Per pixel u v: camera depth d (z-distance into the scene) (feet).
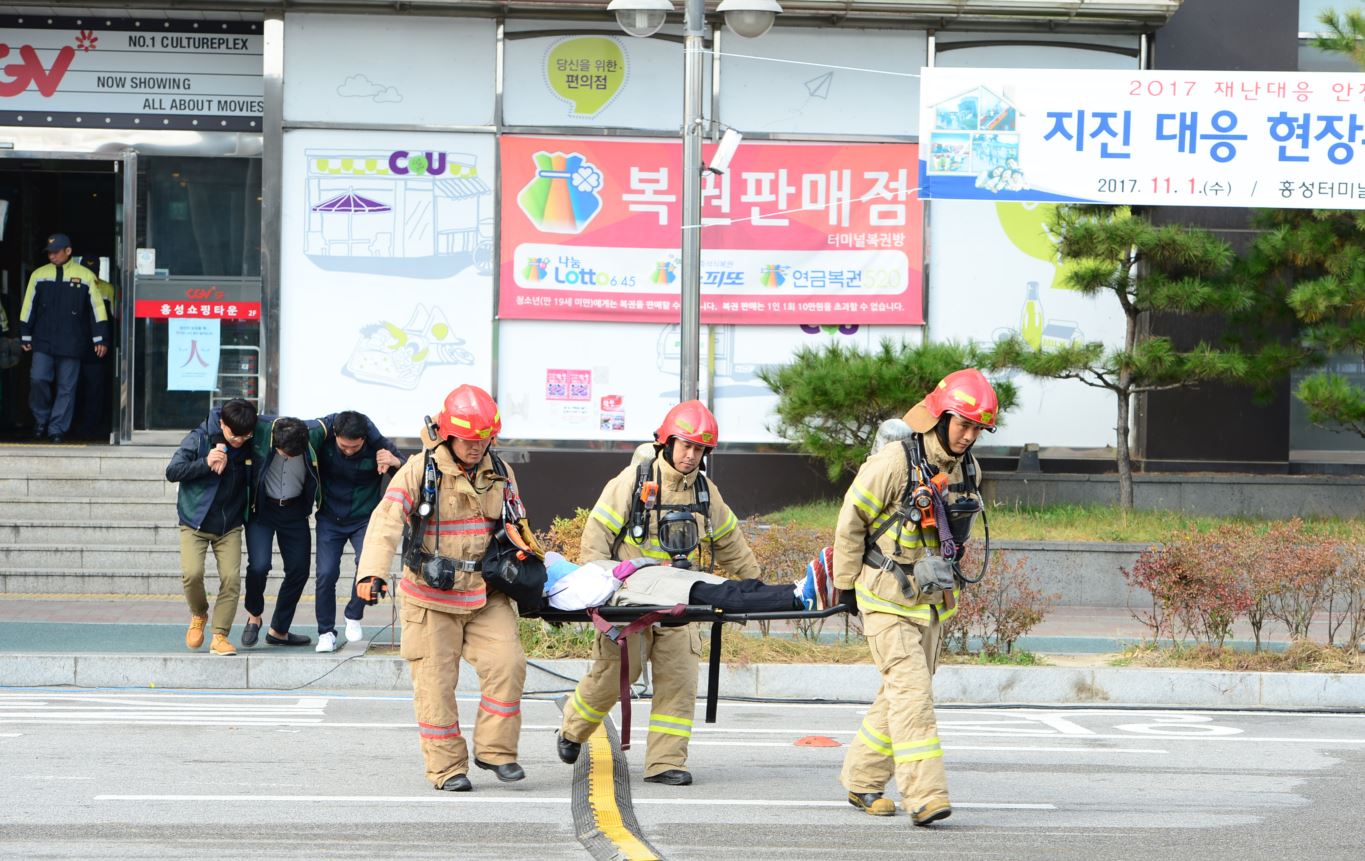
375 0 116.37
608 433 119.85
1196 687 77.46
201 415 123.75
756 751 63.16
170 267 123.54
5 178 126.82
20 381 131.64
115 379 123.24
